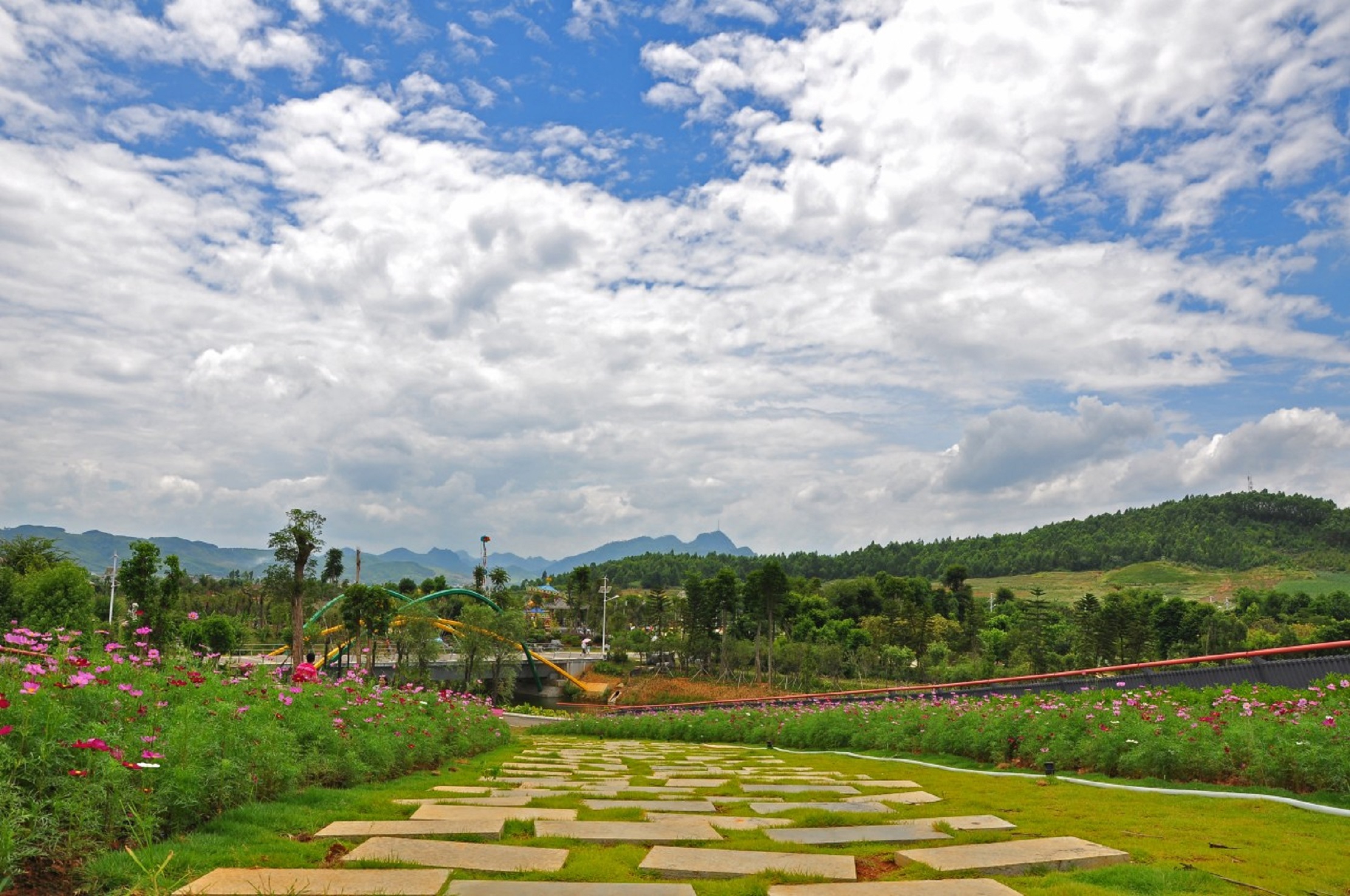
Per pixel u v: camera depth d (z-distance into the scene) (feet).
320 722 33.45
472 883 16.92
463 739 53.78
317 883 16.43
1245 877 18.13
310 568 175.22
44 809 18.80
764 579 295.07
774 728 74.23
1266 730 33.65
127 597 130.31
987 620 407.85
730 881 17.92
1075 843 21.68
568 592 510.99
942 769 46.16
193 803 20.86
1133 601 318.65
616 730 95.09
